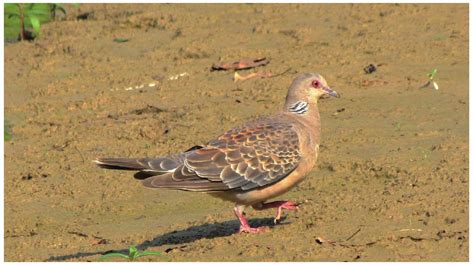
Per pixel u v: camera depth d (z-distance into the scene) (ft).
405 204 40.47
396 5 70.64
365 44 63.52
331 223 39.24
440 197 40.96
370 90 56.03
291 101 42.16
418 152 47.03
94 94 59.72
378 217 39.50
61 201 45.42
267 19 70.28
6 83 63.00
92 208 44.39
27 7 74.38
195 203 44.45
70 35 71.00
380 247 36.17
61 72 64.08
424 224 38.32
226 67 61.57
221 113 54.90
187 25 70.69
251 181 39.27
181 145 50.85
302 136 40.55
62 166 49.37
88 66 64.59
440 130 49.70
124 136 52.80
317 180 45.21
